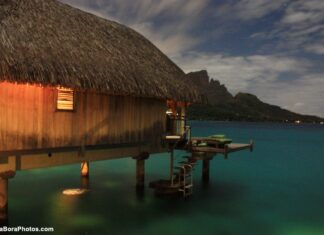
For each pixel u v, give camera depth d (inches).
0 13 489.4
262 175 1129.4
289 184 985.5
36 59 460.4
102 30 695.7
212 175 1099.9
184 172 727.7
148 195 762.8
